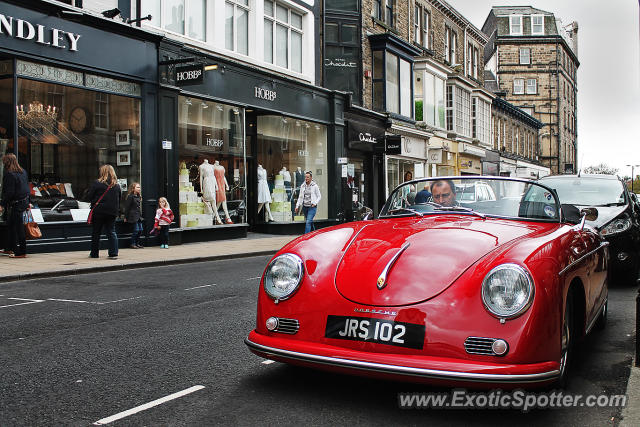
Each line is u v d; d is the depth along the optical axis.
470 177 4.41
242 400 3.31
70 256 10.82
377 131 23.28
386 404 3.25
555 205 4.21
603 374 3.93
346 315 3.06
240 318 5.61
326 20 21.69
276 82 17.53
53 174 11.62
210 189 15.27
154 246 13.54
